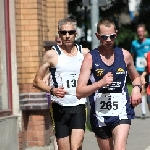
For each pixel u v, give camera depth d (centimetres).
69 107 1389
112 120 1217
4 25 1720
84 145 1966
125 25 5659
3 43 1712
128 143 2006
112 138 1245
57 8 2117
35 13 1794
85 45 5609
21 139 1750
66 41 1362
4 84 1711
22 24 1795
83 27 5594
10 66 1734
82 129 1389
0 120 1602
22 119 1756
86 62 1201
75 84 1380
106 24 1182
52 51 1380
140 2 5825
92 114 1238
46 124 1844
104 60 1200
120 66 1206
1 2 1705
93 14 2091
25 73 1791
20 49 1784
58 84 1385
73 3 5500
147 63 2156
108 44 1182
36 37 1795
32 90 1786
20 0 1794
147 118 2770
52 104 1407
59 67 1374
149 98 2142
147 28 5741
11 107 1739
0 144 1595
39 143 1812
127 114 1223
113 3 5681
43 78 1442
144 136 2166
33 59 1792
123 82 1222
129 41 5600
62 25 1365
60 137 1405
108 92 1222
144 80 2192
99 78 1204
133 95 1236
